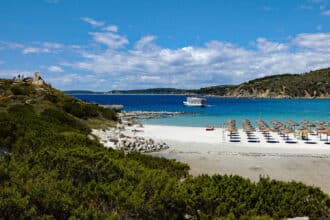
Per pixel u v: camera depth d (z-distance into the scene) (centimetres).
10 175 998
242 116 8238
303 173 2652
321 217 997
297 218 970
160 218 951
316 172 2680
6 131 1861
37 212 828
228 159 3186
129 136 4288
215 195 1014
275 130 4569
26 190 876
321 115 8462
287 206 1002
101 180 1077
